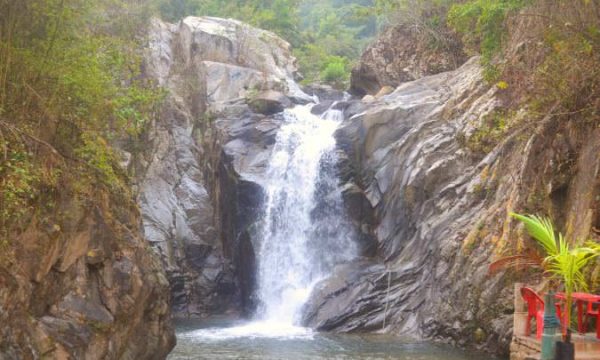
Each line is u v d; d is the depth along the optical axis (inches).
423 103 847.7
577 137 536.1
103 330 400.8
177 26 1243.2
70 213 399.2
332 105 990.4
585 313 412.8
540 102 568.4
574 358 313.0
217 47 1198.9
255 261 862.5
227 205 934.4
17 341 341.4
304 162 897.5
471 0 819.4
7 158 362.3
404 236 770.8
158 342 479.5
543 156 573.6
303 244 862.5
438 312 653.3
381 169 824.3
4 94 374.6
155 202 932.0
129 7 996.6
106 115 486.9
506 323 567.2
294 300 812.6
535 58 627.5
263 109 1047.6
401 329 689.6
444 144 766.5
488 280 597.3
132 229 478.6
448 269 661.3
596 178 486.3
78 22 455.8
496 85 702.5
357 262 794.8
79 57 433.7
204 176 1017.5
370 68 1151.0
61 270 389.7
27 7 399.2
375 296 724.7
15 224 358.6
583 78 526.0
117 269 434.0
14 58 392.5
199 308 900.0
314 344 629.6
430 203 740.0
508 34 721.6
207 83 1111.6
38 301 370.3
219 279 920.3
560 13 565.9
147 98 576.4
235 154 943.0
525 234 555.5
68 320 383.6
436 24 1067.9
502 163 669.9
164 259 880.3
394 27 1134.4
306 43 1668.3
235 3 1566.2
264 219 883.4
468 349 603.8
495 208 639.1
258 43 1250.0
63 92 422.9
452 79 884.0
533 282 554.6
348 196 835.4
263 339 661.9
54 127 417.7
